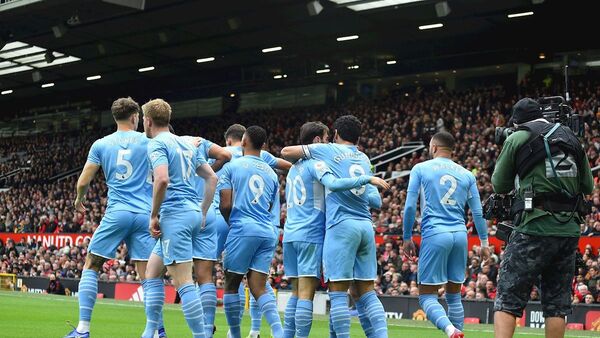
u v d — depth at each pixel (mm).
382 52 43062
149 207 9117
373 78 44438
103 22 38125
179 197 8133
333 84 46312
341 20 37219
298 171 8883
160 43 42688
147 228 9062
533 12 35312
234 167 9711
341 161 8531
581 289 20562
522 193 6914
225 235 10203
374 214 29000
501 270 6996
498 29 38656
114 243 8961
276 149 43312
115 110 9250
